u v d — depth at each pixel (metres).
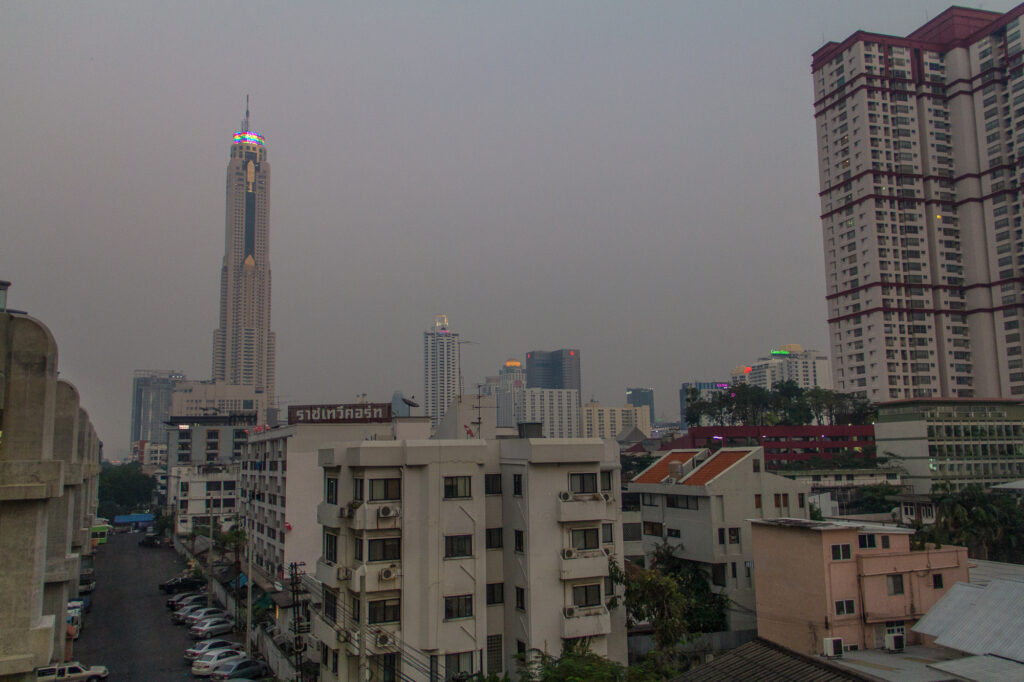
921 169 174.88
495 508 39.94
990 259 169.50
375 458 36.34
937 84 178.38
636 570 45.88
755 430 146.88
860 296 171.75
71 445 33.59
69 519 33.31
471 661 36.00
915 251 170.62
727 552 55.19
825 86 185.00
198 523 118.56
